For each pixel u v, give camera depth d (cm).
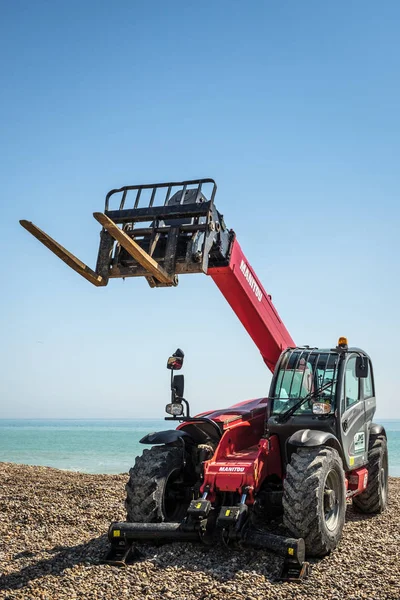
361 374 747
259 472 654
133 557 615
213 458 664
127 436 7694
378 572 566
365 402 823
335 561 601
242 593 519
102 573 569
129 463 2912
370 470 845
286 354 773
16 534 727
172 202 674
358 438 788
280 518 720
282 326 841
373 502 842
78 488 1010
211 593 518
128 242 554
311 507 596
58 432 10412
